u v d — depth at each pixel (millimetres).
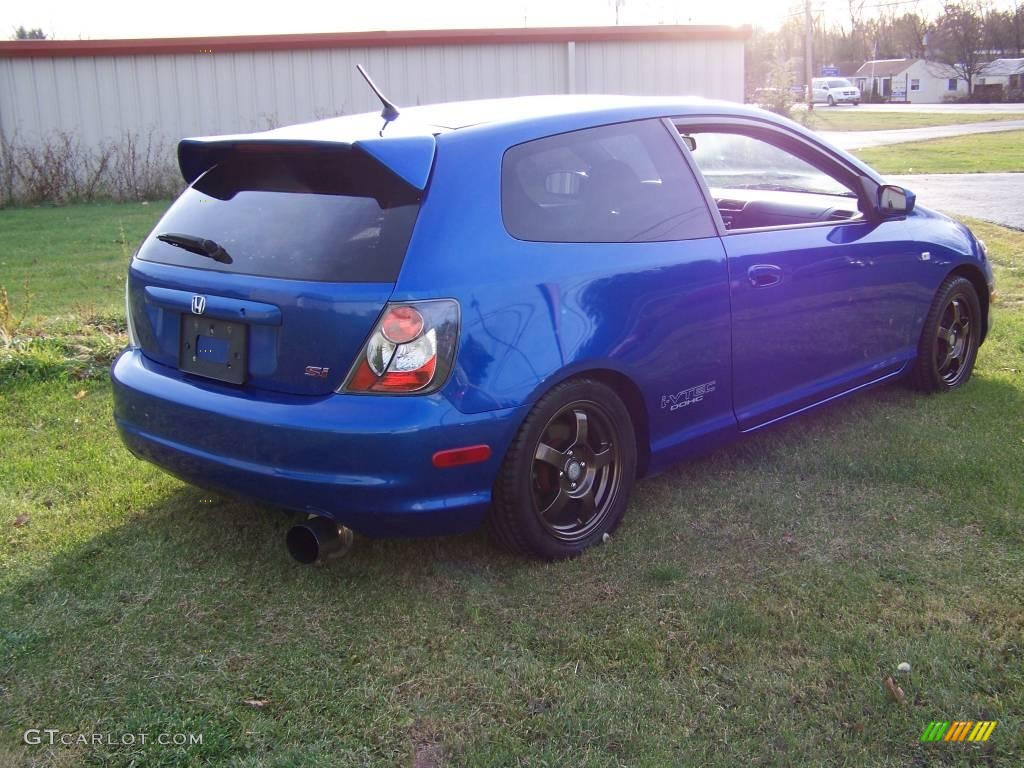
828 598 3191
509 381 3123
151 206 16141
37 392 5426
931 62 81500
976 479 4070
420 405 2967
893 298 4699
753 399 4117
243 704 2723
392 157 3059
